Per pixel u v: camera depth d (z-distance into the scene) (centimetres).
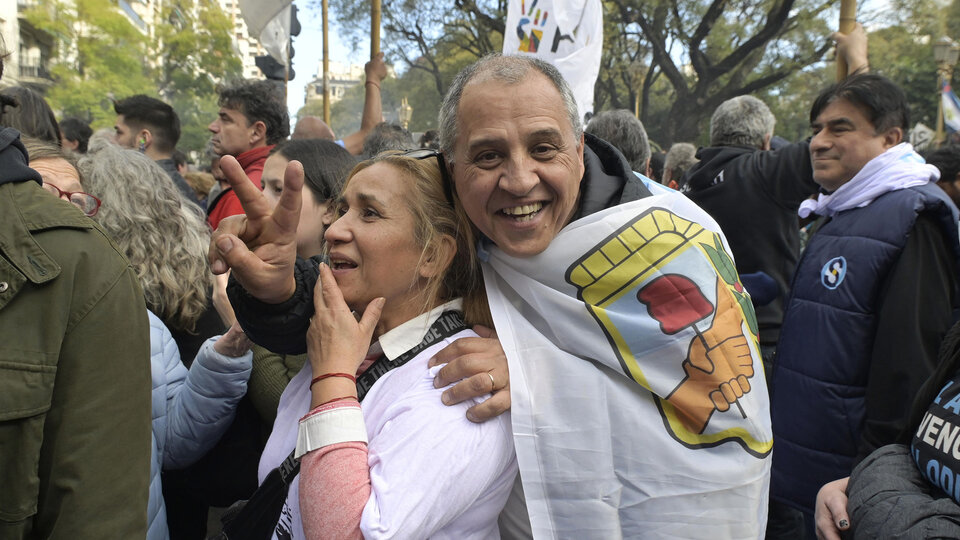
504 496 118
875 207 213
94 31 2048
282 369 182
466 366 112
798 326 230
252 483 191
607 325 116
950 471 119
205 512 211
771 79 1750
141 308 119
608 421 114
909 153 218
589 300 118
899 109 219
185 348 202
